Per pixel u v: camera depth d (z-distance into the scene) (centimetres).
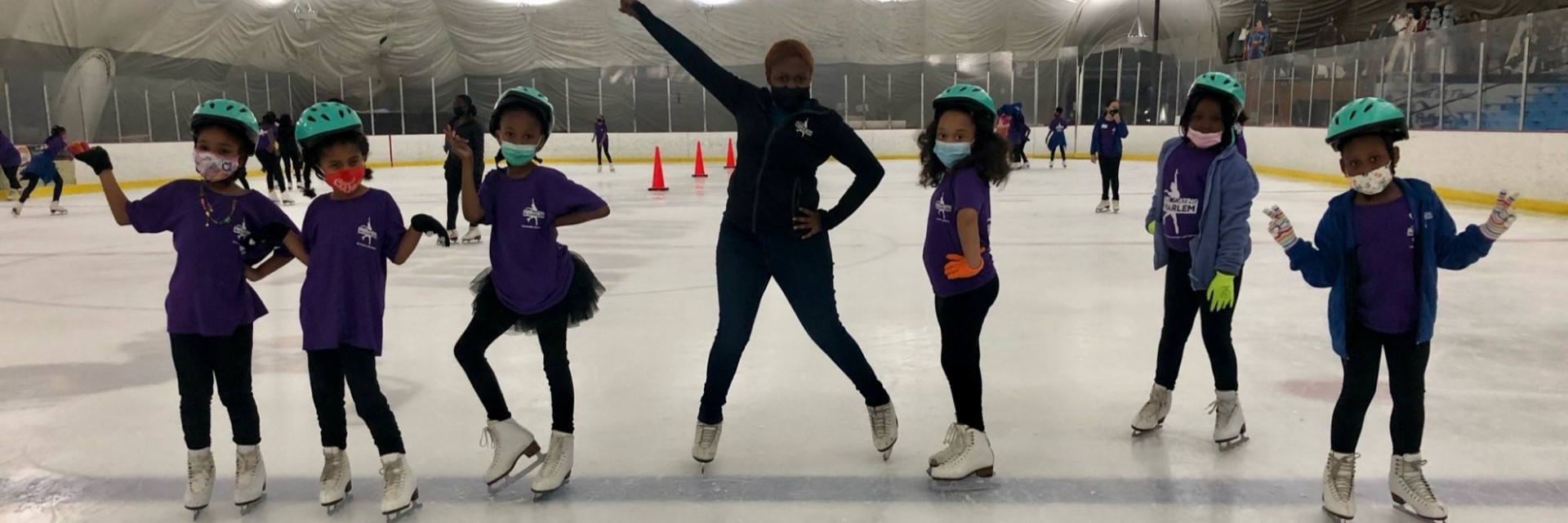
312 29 2791
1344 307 270
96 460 335
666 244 912
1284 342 499
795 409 386
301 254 283
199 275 273
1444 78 1348
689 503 292
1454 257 260
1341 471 276
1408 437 275
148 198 276
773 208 296
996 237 955
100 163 266
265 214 281
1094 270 744
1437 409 382
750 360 462
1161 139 2497
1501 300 609
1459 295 625
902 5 3400
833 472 316
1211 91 308
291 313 589
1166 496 295
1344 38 2845
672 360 466
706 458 316
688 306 604
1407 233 261
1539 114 1164
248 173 2281
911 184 1700
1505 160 1200
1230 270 305
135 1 2178
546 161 2792
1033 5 3366
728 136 2816
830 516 281
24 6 1934
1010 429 360
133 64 2261
